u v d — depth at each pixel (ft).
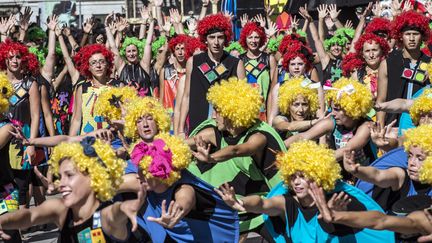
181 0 63.93
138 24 61.77
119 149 23.25
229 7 56.90
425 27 30.94
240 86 23.31
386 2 53.36
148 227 19.86
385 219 17.20
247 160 23.72
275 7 55.31
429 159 18.66
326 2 50.62
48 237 32.65
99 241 17.16
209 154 21.94
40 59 43.27
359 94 24.80
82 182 16.69
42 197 32.68
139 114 21.88
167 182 19.36
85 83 31.94
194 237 20.47
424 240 17.12
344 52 46.85
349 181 24.88
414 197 19.35
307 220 19.56
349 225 17.16
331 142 25.76
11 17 41.65
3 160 22.88
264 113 37.11
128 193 20.13
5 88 23.75
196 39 41.04
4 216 17.11
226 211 20.76
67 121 43.14
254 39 38.14
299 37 37.19
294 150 19.35
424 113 24.03
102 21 63.41
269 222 20.51
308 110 27.22
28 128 31.53
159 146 19.16
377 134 22.59
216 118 24.00
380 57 36.50
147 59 42.83
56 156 16.78
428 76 30.73
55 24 38.55
